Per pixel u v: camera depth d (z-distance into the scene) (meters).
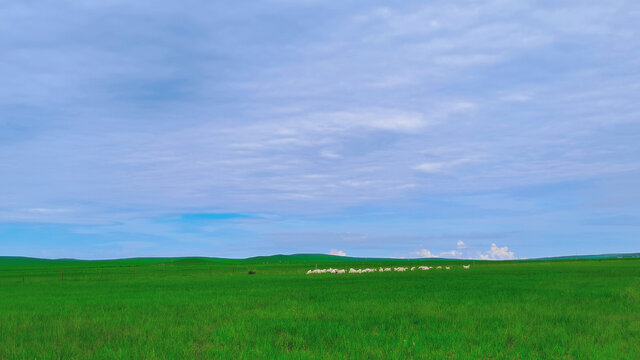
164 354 10.74
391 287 31.20
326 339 12.70
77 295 28.84
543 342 11.98
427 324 14.97
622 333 13.16
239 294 27.25
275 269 85.56
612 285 30.52
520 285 31.16
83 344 12.29
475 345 11.62
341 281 39.94
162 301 23.38
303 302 21.89
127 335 13.28
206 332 13.74
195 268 95.94
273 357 10.37
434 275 49.19
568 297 22.86
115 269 93.06
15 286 40.22
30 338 13.20
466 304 20.17
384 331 13.68
